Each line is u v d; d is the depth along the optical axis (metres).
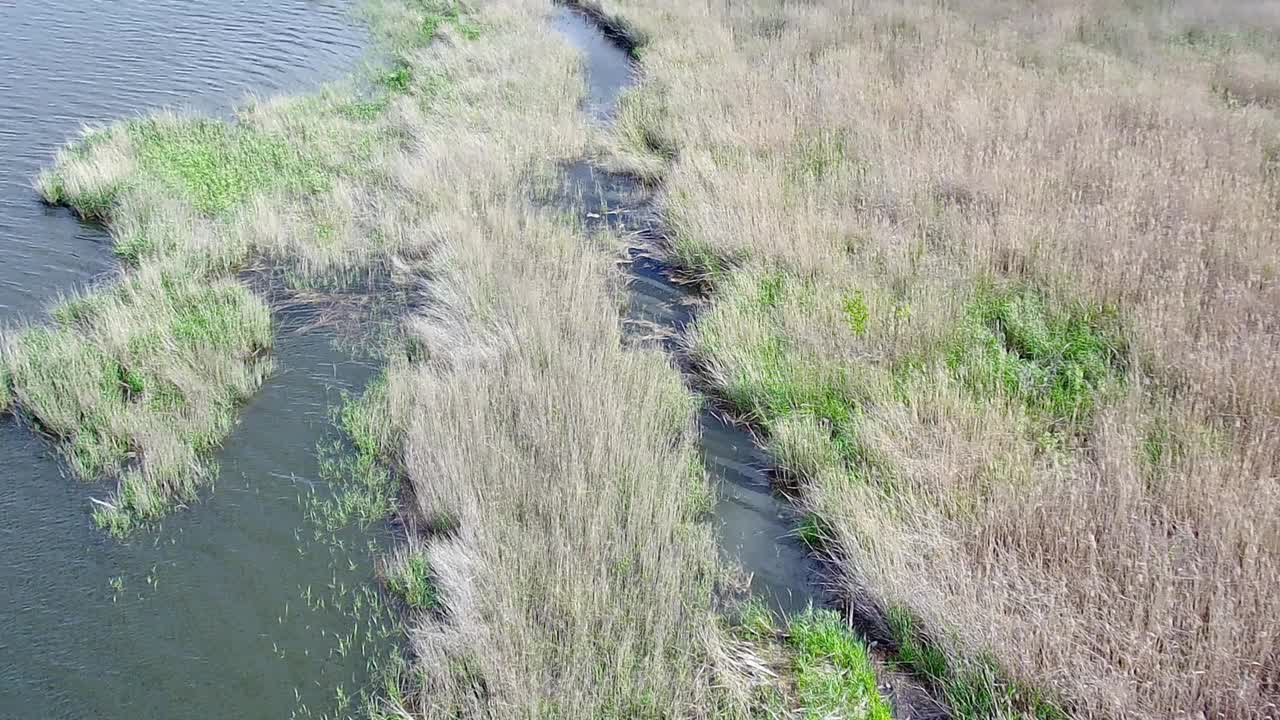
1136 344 7.26
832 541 5.96
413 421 6.85
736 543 6.17
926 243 9.28
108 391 7.42
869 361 7.56
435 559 5.61
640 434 6.65
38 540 6.06
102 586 5.70
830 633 5.22
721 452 7.09
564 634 5.00
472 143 12.65
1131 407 6.42
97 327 8.19
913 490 6.02
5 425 7.26
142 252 9.78
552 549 5.49
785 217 9.90
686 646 4.94
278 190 11.40
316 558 5.95
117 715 4.85
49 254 9.88
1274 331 7.22
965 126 11.84
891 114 12.89
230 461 6.88
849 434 6.75
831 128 12.52
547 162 12.88
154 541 6.07
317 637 5.34
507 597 5.13
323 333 8.72
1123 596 4.90
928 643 5.05
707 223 10.05
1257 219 9.09
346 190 11.32
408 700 4.88
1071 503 5.43
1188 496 5.48
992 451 6.14
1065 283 8.25
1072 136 11.63
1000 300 8.21
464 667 4.91
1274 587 4.69
